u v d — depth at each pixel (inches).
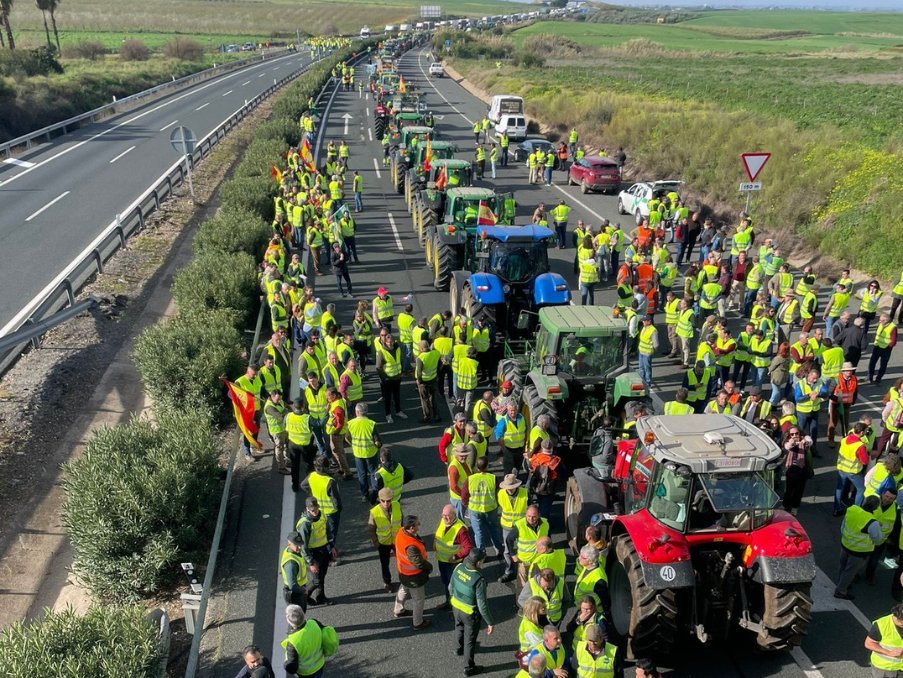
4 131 1779.0
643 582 307.4
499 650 349.4
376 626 366.9
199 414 505.0
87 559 396.8
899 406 495.2
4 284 800.3
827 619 366.0
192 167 1397.6
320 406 509.7
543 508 424.5
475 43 4087.1
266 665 282.4
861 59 3304.6
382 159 1544.0
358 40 4719.5
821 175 1069.1
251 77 3051.2
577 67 3184.1
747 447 320.8
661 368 669.9
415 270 902.4
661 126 1520.7
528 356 566.9
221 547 420.8
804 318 679.7
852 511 365.1
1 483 489.1
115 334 712.4
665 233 945.5
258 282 759.1
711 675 328.5
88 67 2923.2
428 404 559.2
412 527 349.7
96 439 464.4
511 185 1358.3
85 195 1187.3
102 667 299.7
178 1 7401.6
